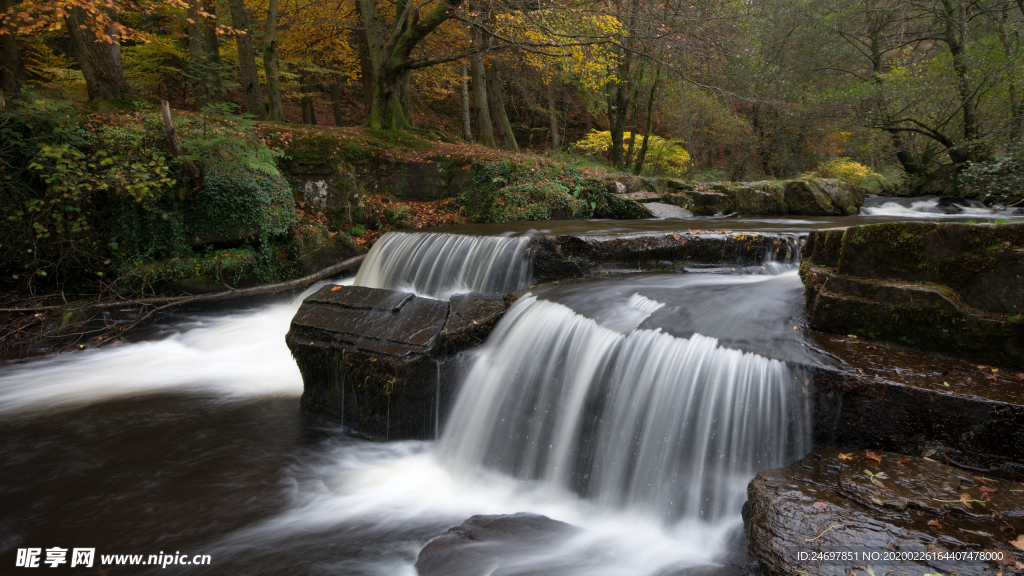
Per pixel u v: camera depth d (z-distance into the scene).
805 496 2.60
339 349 5.16
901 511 2.42
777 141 22.25
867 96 16.17
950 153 16.33
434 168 13.40
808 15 18.44
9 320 8.00
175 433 5.15
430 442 5.06
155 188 9.02
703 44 12.49
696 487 3.46
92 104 10.87
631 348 4.05
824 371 3.22
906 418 2.98
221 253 9.81
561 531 3.50
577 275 6.25
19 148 8.36
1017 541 2.18
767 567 2.30
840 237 4.12
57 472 4.41
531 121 32.78
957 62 14.88
